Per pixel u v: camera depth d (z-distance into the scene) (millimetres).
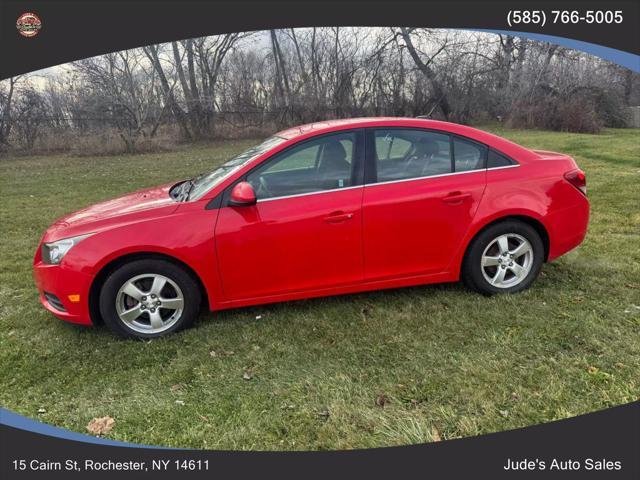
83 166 14289
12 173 13039
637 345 3092
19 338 3537
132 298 3430
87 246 3234
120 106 21109
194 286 3438
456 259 3689
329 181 3465
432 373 2928
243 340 3396
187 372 3070
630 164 10266
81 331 3594
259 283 3461
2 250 5676
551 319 3447
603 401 2648
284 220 3369
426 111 23266
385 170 3529
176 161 14953
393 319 3566
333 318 3629
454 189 3570
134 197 3955
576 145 14555
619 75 24000
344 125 3551
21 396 2902
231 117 23250
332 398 2762
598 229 5500
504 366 2949
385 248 3541
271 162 3426
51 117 19797
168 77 22375
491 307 3652
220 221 3324
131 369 3129
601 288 3893
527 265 3832
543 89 23016
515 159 3732
